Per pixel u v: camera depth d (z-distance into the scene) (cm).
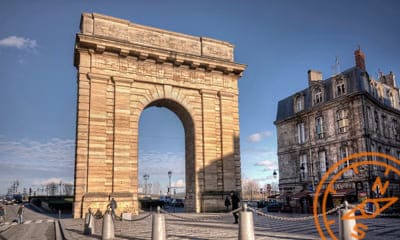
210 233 1444
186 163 3281
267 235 1334
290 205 3634
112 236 1359
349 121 3491
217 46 3378
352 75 3525
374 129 3506
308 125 4031
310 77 4266
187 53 3177
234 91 3378
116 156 2714
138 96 2934
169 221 2162
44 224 2333
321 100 3900
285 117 4422
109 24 2908
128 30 2984
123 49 2858
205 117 3178
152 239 1116
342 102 3578
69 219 2467
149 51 2959
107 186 2658
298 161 4144
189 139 3247
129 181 2730
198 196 3025
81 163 2600
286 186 4303
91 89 2734
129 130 2825
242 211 901
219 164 3164
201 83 3231
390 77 4228
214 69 3294
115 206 2405
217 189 3098
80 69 2742
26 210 4925
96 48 2773
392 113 3997
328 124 3759
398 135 4034
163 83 3044
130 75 2916
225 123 3250
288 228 1645
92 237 1439
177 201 5716
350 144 3456
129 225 1986
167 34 3156
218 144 3206
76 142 2628
